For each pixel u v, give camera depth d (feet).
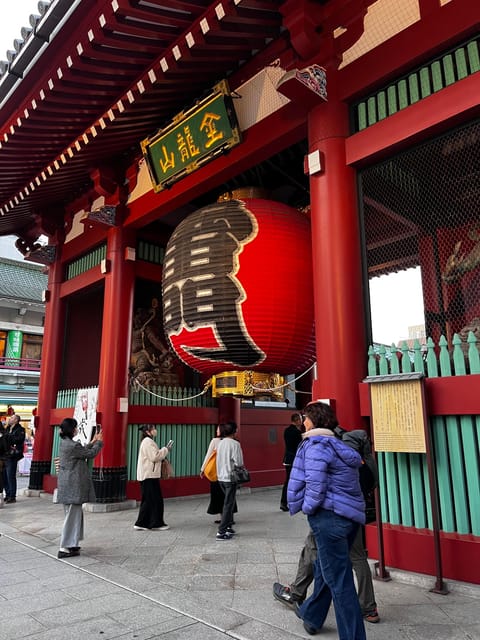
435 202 18.70
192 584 14.05
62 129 24.73
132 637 10.39
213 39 19.76
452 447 14.29
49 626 11.05
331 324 16.75
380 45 17.20
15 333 94.32
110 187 31.30
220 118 22.09
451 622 10.85
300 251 21.11
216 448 22.91
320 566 10.04
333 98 18.26
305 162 18.45
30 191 30.30
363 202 17.97
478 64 15.08
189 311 21.06
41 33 19.22
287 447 27.58
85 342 38.78
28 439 66.13
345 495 9.64
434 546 13.19
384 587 13.28
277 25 19.81
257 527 22.29
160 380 33.42
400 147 16.60
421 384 13.75
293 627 10.82
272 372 22.67
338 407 16.15
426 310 18.37
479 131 15.48
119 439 29.19
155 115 25.89
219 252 20.63
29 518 25.70
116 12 16.87
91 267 35.58
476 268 18.83
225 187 31.22
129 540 19.89
